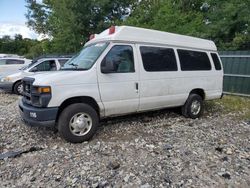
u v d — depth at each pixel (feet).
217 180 11.80
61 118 15.55
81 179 11.72
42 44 97.60
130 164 13.17
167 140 16.75
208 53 23.77
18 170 12.55
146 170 12.56
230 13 56.44
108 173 12.25
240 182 11.68
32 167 12.85
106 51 16.83
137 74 18.12
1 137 17.22
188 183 11.47
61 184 11.33
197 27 60.90
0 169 12.66
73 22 75.31
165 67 19.93
